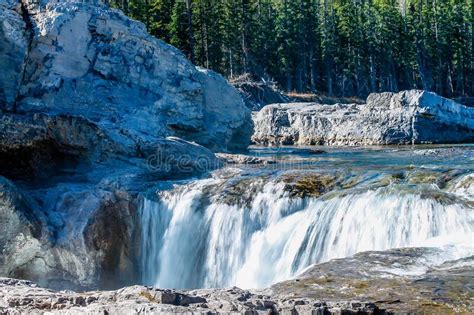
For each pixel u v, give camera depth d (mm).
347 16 75875
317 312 6680
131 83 23703
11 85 20406
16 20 20734
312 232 13773
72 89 21984
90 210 15680
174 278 15570
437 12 79688
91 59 22734
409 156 26188
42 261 14867
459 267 8781
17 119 17281
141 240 16172
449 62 78500
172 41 54562
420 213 12461
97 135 18391
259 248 14500
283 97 60812
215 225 15359
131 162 18547
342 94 74125
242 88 57469
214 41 61969
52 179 17625
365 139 40812
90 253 15289
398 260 9320
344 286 8188
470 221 11734
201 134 26516
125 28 23594
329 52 74562
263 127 45625
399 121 40344
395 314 7004
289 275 13750
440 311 7078
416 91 40938
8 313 7719
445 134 40406
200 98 25938
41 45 21516
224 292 7691
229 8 65375
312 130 43250
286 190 15016
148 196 16391
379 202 13117
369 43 76500
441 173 14742
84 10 22641
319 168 19406
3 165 17500
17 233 14492
